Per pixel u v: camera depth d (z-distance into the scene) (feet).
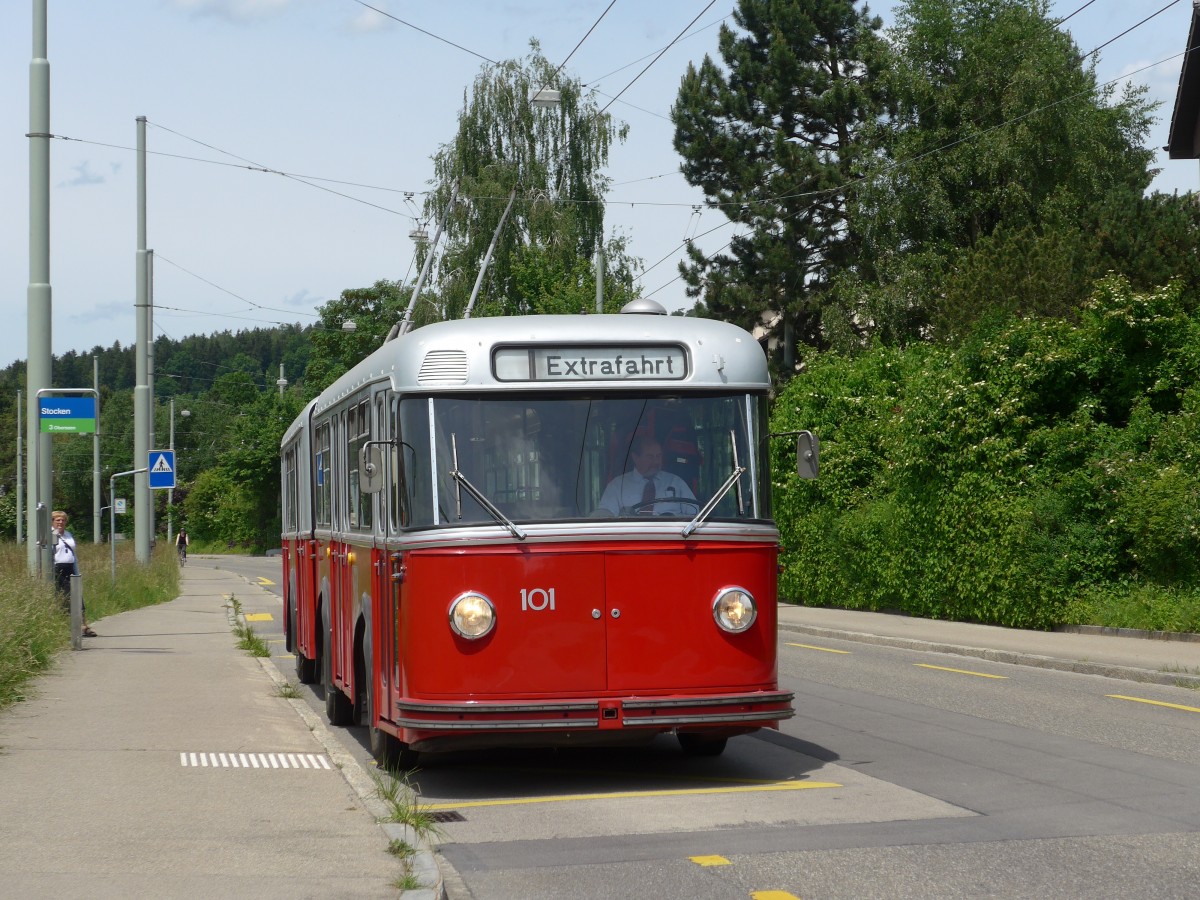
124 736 36.22
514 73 160.76
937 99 155.22
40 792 28.55
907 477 83.05
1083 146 153.48
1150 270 107.45
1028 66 148.77
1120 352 74.28
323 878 21.63
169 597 113.19
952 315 118.21
